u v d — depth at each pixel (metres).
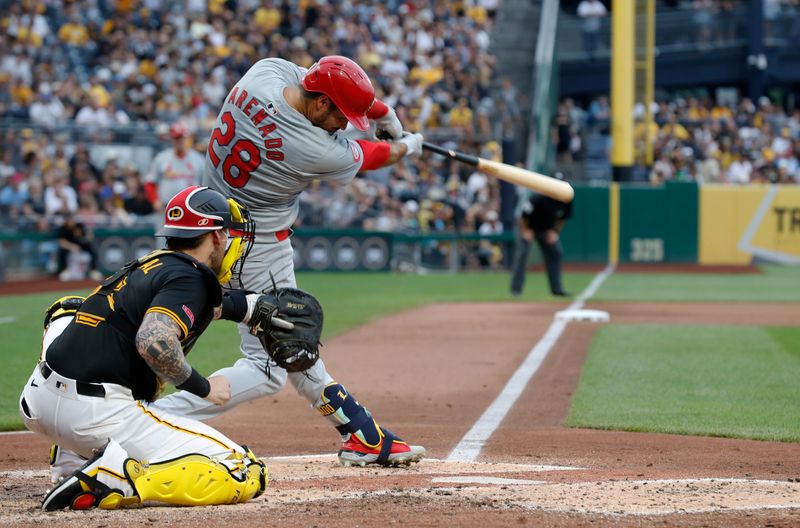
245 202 20.75
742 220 103.81
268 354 19.69
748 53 119.25
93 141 91.69
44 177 88.12
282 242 21.19
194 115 97.88
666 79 123.75
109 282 17.73
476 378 35.97
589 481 19.95
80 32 108.00
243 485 17.97
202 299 17.61
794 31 120.69
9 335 47.16
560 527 16.23
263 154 20.22
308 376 21.09
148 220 90.50
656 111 117.81
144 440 17.77
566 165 106.75
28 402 17.80
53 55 104.88
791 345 44.50
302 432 26.67
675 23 122.25
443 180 97.19
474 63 110.12
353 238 94.44
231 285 21.11
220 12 110.56
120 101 99.38
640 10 108.19
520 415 29.16
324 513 17.17
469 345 44.62
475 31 116.38
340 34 109.06
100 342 17.38
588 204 104.19
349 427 21.45
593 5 121.56
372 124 22.28
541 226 68.44
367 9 115.19
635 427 26.89
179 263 17.59
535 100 102.81
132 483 17.39
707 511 17.30
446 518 16.78
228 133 20.44
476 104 104.69
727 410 29.64
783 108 133.12
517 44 115.38
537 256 105.31
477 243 97.00
